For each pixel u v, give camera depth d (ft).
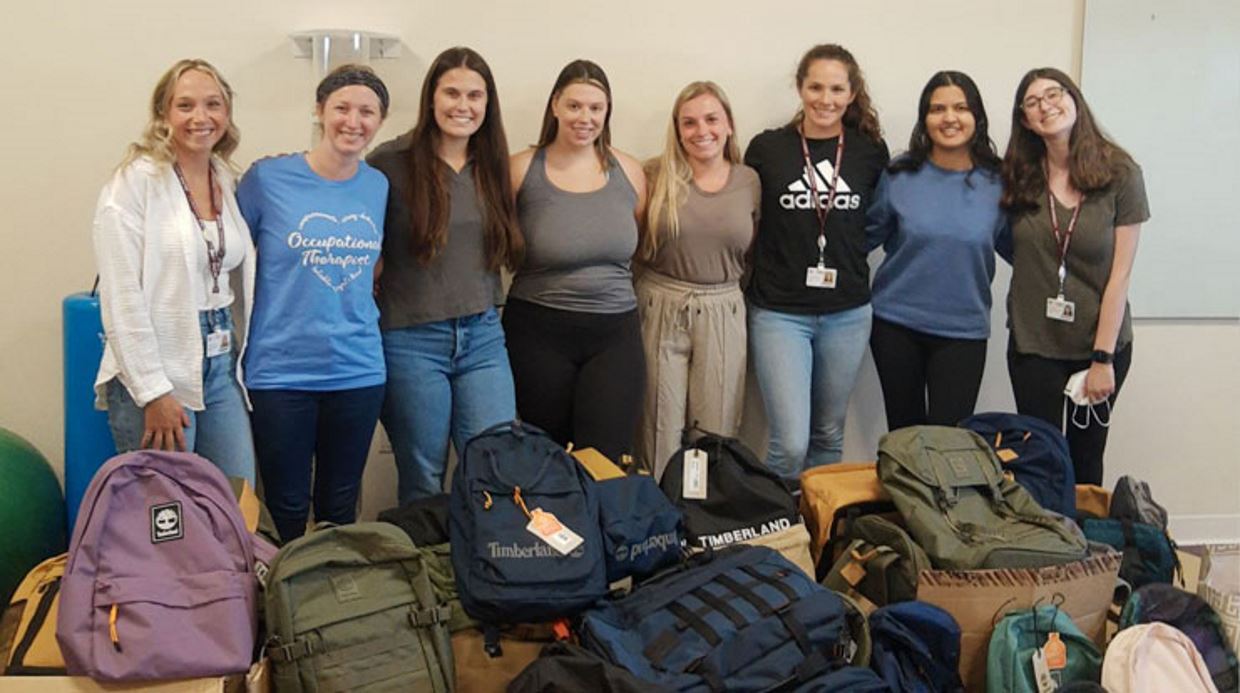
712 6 10.93
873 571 8.38
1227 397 12.43
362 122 8.11
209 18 10.07
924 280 10.25
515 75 10.68
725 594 7.43
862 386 11.92
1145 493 9.51
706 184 10.01
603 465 8.93
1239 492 12.51
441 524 8.29
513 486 7.69
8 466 8.98
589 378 9.60
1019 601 7.89
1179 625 8.21
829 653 7.34
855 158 10.28
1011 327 10.39
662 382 10.27
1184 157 11.83
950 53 11.41
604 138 9.64
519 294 9.69
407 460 9.38
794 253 10.23
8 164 10.00
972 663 7.94
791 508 8.87
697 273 10.02
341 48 10.09
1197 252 12.05
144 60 10.04
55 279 10.25
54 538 9.23
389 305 9.05
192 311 7.70
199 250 7.74
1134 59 11.59
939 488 8.52
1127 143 11.74
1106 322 9.82
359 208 8.36
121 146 10.12
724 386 10.25
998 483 8.75
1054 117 9.64
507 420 9.40
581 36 10.75
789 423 10.45
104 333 8.02
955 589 7.88
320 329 8.23
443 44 10.51
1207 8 11.57
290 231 8.09
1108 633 8.52
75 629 6.16
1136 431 12.42
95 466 9.16
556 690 6.61
